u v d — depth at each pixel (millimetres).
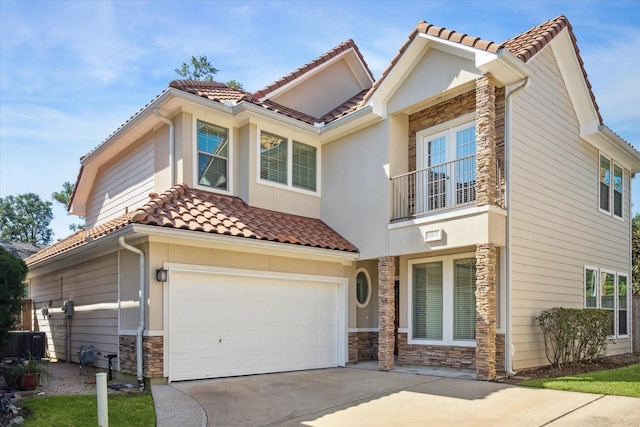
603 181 15477
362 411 7797
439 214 11102
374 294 14555
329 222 14250
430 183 12406
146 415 7535
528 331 11031
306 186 14375
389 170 12617
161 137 13125
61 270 15328
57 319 15305
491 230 10172
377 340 14367
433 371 11492
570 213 13219
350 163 13805
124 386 9672
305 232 12828
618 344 15500
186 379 10188
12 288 10031
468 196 11125
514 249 10742
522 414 7168
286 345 12000
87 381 10555
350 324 13422
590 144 14688
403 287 13039
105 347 11695
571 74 13430
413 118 13164
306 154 14500
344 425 7055
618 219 16250
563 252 12703
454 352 11617
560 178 12883
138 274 10312
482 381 9758
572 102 13797
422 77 12094
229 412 7828
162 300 10031
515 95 11219
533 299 11297
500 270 10648
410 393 8945
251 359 11289
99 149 15359
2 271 9820
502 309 10516
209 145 12781
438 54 11703
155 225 9742
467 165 11750
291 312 12234
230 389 9469
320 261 12914
